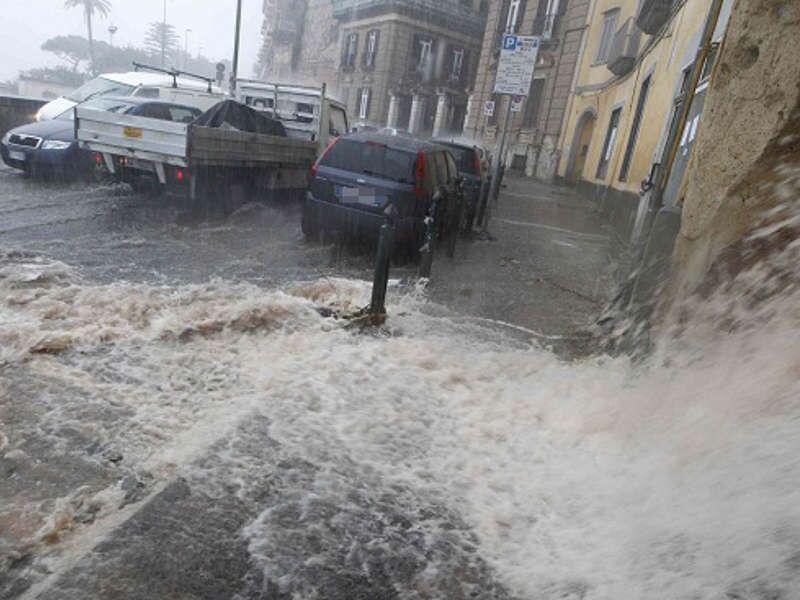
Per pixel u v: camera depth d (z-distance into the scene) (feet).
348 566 7.47
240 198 32.04
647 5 44.21
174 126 26.61
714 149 12.68
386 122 159.43
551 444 10.85
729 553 6.15
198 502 8.19
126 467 8.90
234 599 6.75
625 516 8.11
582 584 7.15
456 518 8.63
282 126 37.76
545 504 9.05
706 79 24.11
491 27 120.57
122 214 27.96
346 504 8.61
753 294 10.14
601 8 84.53
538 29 102.06
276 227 29.53
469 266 26.91
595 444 10.50
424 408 11.91
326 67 193.06
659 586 6.53
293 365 12.98
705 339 10.90
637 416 10.65
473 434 11.11
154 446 9.54
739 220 11.57
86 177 35.60
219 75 65.98
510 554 7.98
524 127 109.40
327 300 18.03
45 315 14.08
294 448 9.80
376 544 7.90
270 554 7.45
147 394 11.16
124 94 42.06
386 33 153.38
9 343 12.32
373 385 12.55
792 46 11.18
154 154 27.30
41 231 23.21
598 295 23.68
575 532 8.23
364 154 26.03
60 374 11.41
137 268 19.81
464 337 16.65
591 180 70.49
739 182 11.82
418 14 152.66
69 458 8.98
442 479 9.56
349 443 10.22
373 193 25.18
